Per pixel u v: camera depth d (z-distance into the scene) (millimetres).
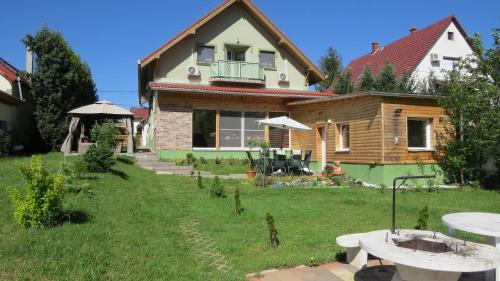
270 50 23734
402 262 4305
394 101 16047
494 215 6637
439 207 11562
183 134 20312
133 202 9602
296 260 6230
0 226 6793
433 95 16266
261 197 11828
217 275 5555
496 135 14922
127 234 7062
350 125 17594
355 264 6133
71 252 5891
